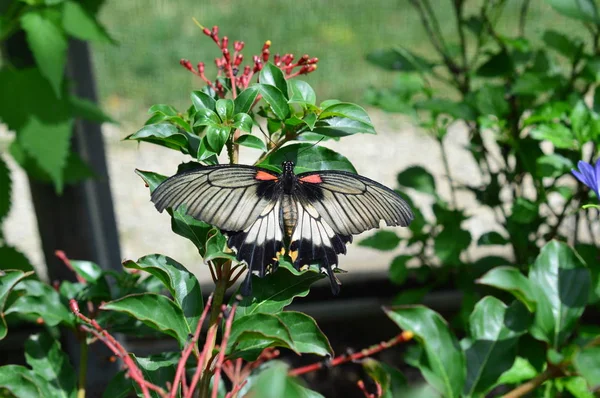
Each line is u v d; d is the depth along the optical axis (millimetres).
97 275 1211
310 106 1093
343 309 1567
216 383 1046
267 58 1129
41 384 1153
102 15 3424
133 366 1056
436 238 1367
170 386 1076
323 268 1092
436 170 2332
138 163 2385
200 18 3414
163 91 2807
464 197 2164
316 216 1098
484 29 1450
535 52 1435
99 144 1431
